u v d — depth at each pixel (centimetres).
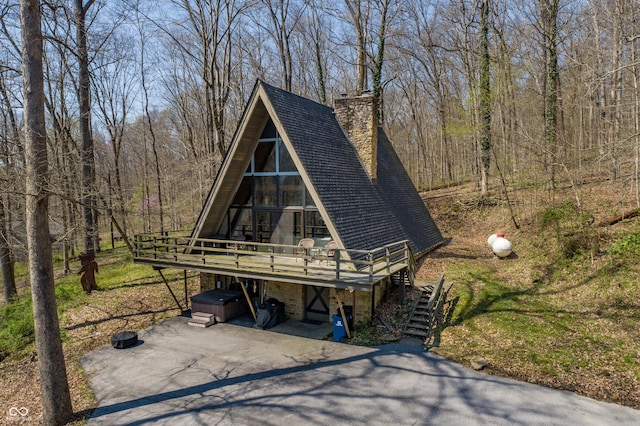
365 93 2194
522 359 1189
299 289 1669
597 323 1338
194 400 1090
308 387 1117
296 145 1551
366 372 1184
